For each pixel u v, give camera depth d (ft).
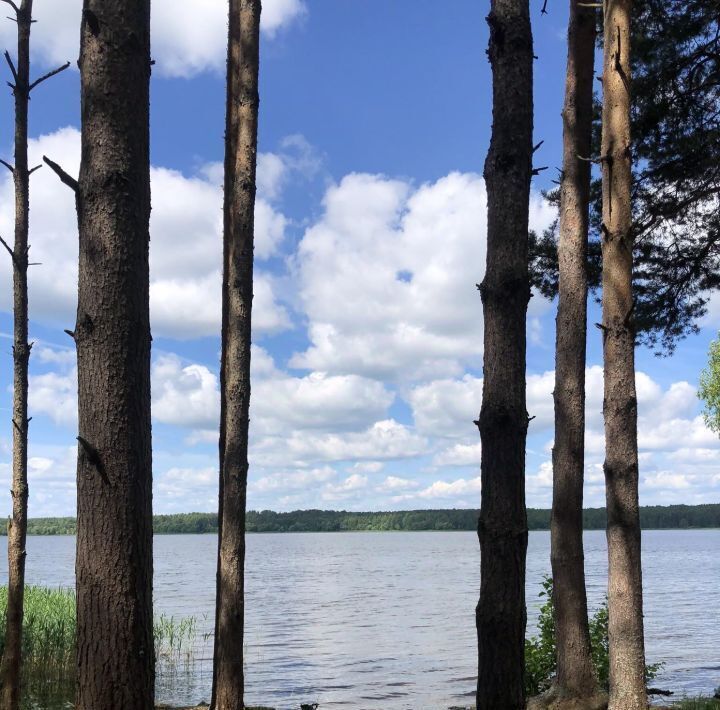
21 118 25.13
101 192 9.37
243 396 28.68
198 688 46.32
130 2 9.69
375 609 114.73
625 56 22.40
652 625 88.89
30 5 25.49
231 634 27.68
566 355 27.53
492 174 15.06
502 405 14.20
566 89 28.66
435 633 84.02
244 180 29.37
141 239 9.59
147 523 9.25
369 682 52.70
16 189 25.16
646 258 36.70
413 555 408.46
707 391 98.22
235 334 28.81
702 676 50.72
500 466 14.08
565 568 26.50
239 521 28.22
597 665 29.12
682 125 34.65
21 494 25.36
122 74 9.57
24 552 25.23
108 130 9.46
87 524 9.00
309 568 269.44
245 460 28.58
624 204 22.04
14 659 24.82
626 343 21.76
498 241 14.76
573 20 28.40
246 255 29.14
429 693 47.55
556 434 27.48
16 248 25.17
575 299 27.68
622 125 22.26
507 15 15.10
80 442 9.03
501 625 13.69
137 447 9.21
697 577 196.75
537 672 29.91
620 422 21.66
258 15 30.22
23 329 25.30
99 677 8.77
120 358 9.21
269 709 35.78
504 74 15.10
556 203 36.86
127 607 8.89
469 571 235.61
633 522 21.52
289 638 80.94
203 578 208.03
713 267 36.86
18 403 25.30
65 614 53.11
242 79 29.86
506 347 14.40
